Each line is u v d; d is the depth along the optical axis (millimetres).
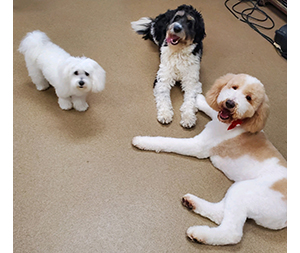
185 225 1206
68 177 1297
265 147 1262
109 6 2305
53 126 1471
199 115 1643
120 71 1808
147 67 1864
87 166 1343
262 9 2564
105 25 2123
